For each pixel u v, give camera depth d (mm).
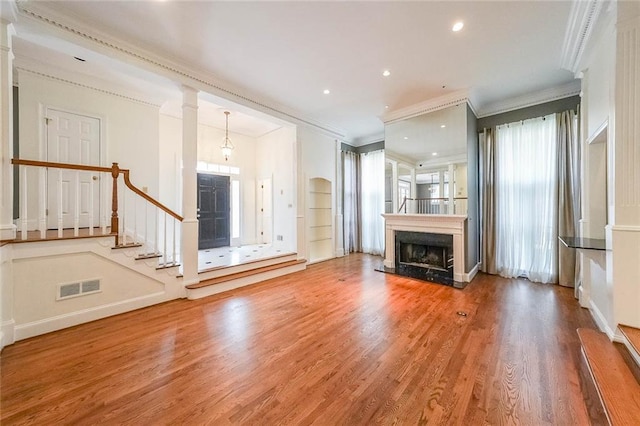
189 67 3441
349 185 6926
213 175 6508
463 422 1494
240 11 2461
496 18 2537
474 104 4457
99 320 2883
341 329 2668
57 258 2668
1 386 1798
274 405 1640
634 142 2119
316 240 6309
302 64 3395
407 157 4891
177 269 3557
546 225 4133
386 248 5250
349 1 2332
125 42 2889
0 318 2281
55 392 1746
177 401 1672
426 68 3482
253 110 4406
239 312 3117
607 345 2125
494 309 3139
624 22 2119
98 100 4016
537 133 4203
